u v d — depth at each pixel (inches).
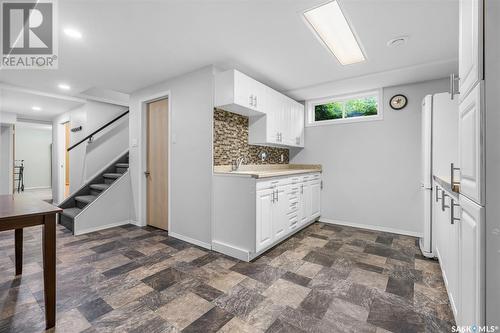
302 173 142.6
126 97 198.8
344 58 110.4
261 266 96.9
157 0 70.6
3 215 57.0
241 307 69.4
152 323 62.3
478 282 35.3
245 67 119.7
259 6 73.9
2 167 249.6
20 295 75.1
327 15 79.9
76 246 119.0
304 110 179.2
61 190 241.4
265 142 136.0
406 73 126.0
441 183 81.7
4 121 226.2
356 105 166.9
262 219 106.5
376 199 150.9
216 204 114.8
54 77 133.8
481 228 34.6
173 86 133.9
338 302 71.9
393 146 145.6
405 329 60.2
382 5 73.4
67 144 239.8
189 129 125.8
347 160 161.5
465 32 42.9
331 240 129.7
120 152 213.3
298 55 106.6
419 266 96.7
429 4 72.7
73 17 78.4
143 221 155.8
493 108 33.4
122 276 88.0
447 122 98.0
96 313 66.4
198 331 59.4
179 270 93.1
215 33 88.8
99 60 111.6
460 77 46.9
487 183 34.2
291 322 63.0
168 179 140.2
